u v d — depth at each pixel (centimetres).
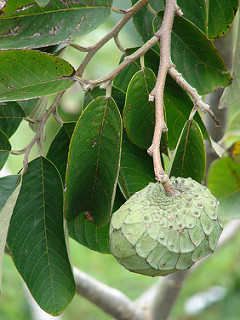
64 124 68
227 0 74
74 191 66
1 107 67
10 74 62
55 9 64
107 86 64
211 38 76
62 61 62
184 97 70
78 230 72
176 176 67
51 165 67
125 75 72
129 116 68
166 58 62
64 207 65
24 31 63
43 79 62
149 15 71
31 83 62
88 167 66
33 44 63
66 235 65
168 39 63
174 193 62
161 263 61
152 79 67
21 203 67
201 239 61
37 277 66
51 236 67
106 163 65
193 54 71
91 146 65
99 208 66
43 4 59
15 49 61
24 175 67
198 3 71
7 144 66
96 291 100
